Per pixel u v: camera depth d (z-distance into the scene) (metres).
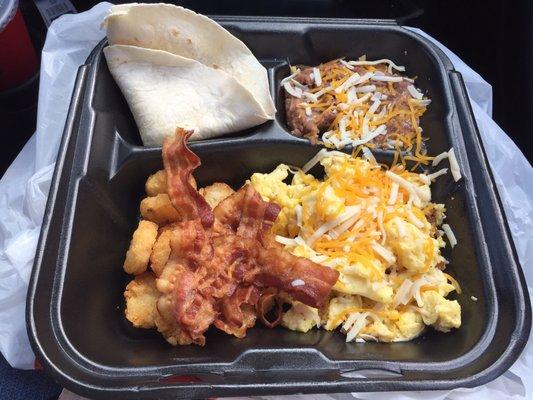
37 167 0.26
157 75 0.25
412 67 0.28
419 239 0.22
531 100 0.30
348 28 0.28
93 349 0.19
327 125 0.26
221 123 0.25
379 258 0.22
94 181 0.23
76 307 0.20
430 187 0.25
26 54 0.32
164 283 0.20
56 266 0.20
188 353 0.20
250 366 0.18
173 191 0.22
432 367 0.18
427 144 0.26
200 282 0.20
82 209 0.22
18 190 0.27
